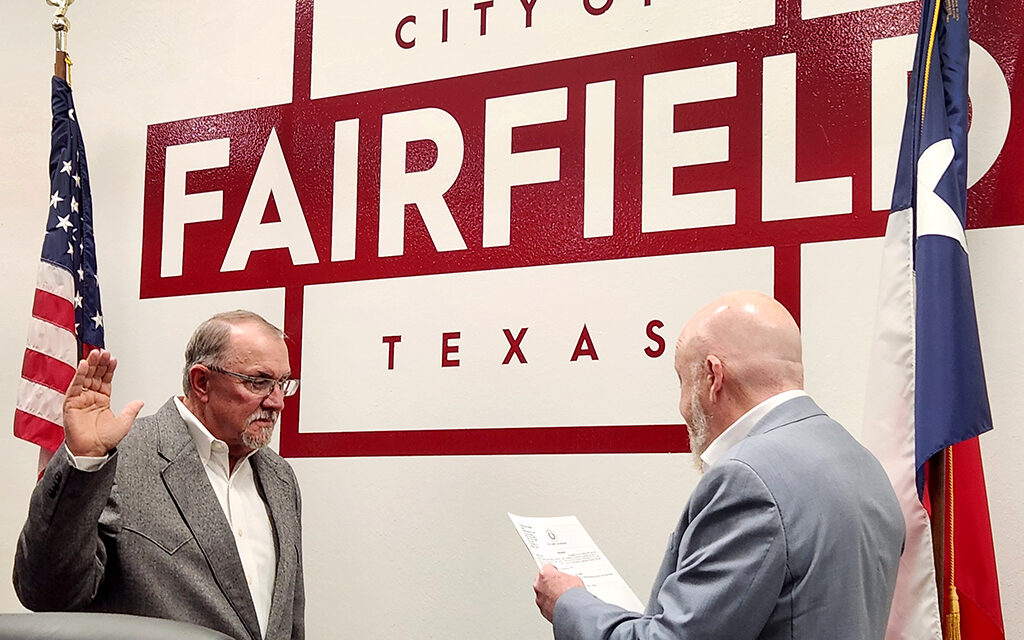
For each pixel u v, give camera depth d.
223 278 3.92
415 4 3.75
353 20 3.84
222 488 2.76
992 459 2.85
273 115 3.93
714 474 2.08
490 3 3.63
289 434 3.75
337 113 3.83
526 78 3.54
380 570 3.56
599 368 3.32
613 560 3.23
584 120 3.44
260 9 4.00
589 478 3.30
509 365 3.45
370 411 3.64
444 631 3.44
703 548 2.05
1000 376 2.87
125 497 2.59
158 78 4.13
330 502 3.66
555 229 3.44
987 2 2.98
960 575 2.67
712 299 3.20
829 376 3.03
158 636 1.14
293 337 3.78
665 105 3.33
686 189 3.27
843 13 3.13
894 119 3.04
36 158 4.31
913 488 2.65
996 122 2.93
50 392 3.61
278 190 3.88
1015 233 2.88
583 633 2.20
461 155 3.62
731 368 2.25
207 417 2.76
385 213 3.71
